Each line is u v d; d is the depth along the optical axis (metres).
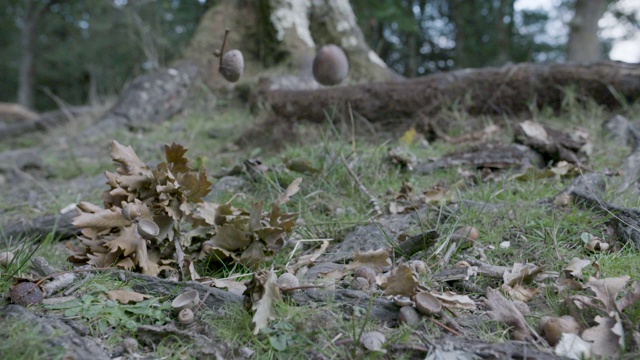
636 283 1.45
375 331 1.39
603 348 1.30
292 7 6.16
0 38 25.38
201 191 1.88
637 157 2.82
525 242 2.00
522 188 2.59
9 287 1.58
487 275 1.76
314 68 2.05
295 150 3.48
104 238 1.80
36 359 1.23
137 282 1.65
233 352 1.35
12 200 3.52
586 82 4.05
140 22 10.10
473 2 18.17
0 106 10.52
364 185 2.85
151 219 1.81
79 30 23.00
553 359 1.26
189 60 6.37
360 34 6.53
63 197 3.34
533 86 4.11
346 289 1.64
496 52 17.97
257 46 6.34
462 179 2.72
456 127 4.00
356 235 2.22
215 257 1.94
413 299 1.52
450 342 1.32
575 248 1.93
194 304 1.51
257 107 5.33
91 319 1.46
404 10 13.55
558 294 1.60
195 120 5.70
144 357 1.34
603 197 2.28
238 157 3.92
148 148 4.66
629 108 3.94
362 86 4.32
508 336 1.43
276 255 2.05
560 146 2.96
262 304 1.38
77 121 6.67
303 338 1.38
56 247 2.44
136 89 5.91
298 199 2.65
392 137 4.04
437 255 1.95
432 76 4.32
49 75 23.94
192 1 16.41
